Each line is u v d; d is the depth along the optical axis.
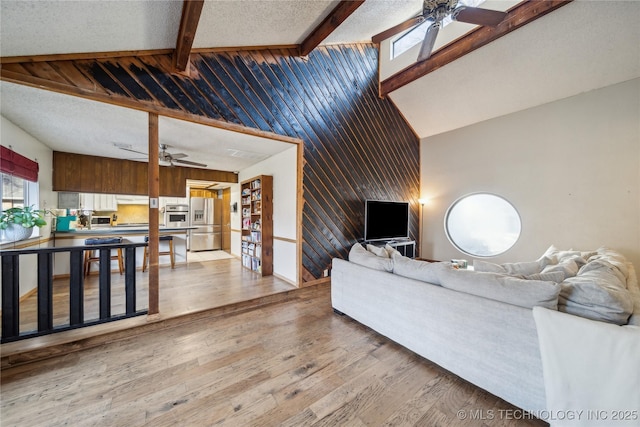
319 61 4.09
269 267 4.36
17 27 1.63
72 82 2.12
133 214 6.29
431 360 1.92
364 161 4.82
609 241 3.63
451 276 1.86
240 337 2.36
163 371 1.85
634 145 3.44
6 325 1.99
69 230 4.04
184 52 2.32
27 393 1.62
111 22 1.85
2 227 2.55
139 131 3.14
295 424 1.41
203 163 5.17
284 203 4.12
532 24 3.43
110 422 1.41
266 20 2.70
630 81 3.45
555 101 4.11
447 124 5.51
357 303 2.59
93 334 2.18
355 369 1.90
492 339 1.59
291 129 3.65
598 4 2.96
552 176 4.16
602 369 1.17
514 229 5.61
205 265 5.18
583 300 1.40
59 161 4.07
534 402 1.42
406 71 4.85
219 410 1.50
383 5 3.46
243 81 3.16
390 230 5.02
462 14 2.53
